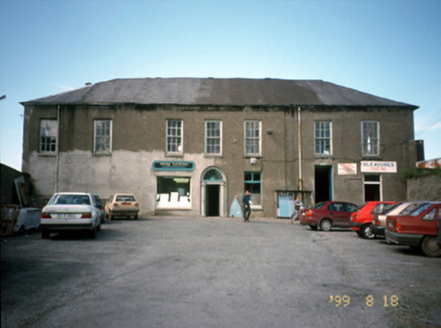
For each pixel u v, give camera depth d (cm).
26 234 1541
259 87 3123
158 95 2944
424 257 1106
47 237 1421
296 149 2833
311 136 2847
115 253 1101
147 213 2748
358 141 2856
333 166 2830
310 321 549
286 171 2811
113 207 2348
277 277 817
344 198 2808
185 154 2798
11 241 1341
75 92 2995
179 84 3147
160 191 2798
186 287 726
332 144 2845
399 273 873
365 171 2827
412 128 2897
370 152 2872
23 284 737
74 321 539
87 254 1078
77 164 2781
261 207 2770
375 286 751
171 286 732
